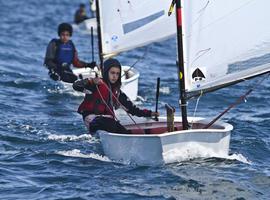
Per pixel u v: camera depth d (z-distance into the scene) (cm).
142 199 3141
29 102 5141
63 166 3581
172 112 3697
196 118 3909
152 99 5459
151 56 7844
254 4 3541
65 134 4197
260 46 3553
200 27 3550
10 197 3156
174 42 8969
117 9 5269
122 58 7619
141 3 5216
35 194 3200
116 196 3172
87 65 5572
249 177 3444
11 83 5759
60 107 5025
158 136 3459
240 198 3172
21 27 10131
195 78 3569
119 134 3594
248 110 5034
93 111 3984
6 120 4494
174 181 3347
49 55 5791
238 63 3569
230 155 3772
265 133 4309
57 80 5694
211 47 3562
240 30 3562
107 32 5319
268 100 5362
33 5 13062
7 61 7006
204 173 3459
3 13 11662
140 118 4016
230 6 3553
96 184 3322
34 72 6381
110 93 3962
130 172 3478
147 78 6338
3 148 3875
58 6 13300
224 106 5188
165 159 3522
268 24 3547
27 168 3553
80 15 10675
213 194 3209
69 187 3284
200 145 3575
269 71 3550
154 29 5222
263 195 3222
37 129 4297
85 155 3766
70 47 5819
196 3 3538
